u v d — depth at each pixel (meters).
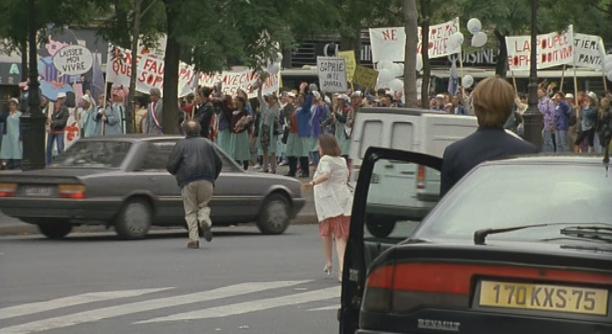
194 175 36.56
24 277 29.56
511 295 12.55
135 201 38.53
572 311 12.31
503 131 15.92
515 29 80.56
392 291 13.07
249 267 32.00
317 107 62.72
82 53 58.78
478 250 12.66
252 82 72.31
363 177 14.97
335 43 105.12
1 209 38.47
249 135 62.91
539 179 13.89
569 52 73.62
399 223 15.61
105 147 39.16
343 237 30.91
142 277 29.83
